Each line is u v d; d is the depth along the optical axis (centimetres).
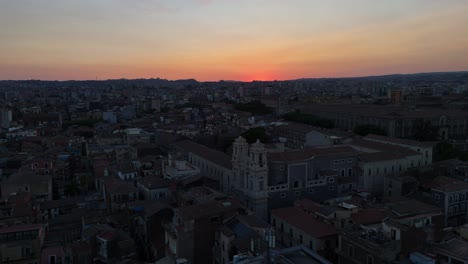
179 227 8875
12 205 11806
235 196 13475
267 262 5981
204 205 9588
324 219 10138
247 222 8719
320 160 13788
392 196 12669
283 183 13025
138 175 16475
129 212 11656
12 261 9156
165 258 8631
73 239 10944
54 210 13388
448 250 7538
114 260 9456
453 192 11488
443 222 9506
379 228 8588
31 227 9838
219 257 8650
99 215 12194
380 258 7450
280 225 10619
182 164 14950
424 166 14975
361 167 14312
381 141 18975
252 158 12312
